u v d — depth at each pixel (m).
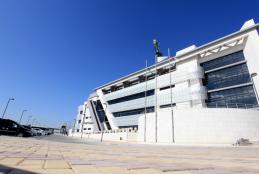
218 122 33.19
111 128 69.56
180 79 47.97
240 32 40.41
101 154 5.88
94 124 79.56
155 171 2.76
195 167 3.34
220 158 6.00
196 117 34.66
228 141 32.00
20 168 2.49
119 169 2.82
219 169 3.18
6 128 23.77
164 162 4.20
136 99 60.34
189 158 5.65
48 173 2.24
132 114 61.62
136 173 2.55
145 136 41.84
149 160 4.58
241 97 38.81
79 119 98.62
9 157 3.60
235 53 41.91
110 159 4.39
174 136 36.22
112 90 75.62
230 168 3.35
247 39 39.81
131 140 50.41
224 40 42.91
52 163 3.10
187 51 48.22
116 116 68.88
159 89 53.50
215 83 43.94
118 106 67.19
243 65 40.03
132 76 64.25
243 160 5.25
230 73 41.78
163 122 38.66
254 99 36.78
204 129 33.59
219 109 33.75
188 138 34.47
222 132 32.62
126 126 63.19
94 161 3.75
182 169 3.04
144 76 61.50
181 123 35.91
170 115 37.78
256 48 37.88
